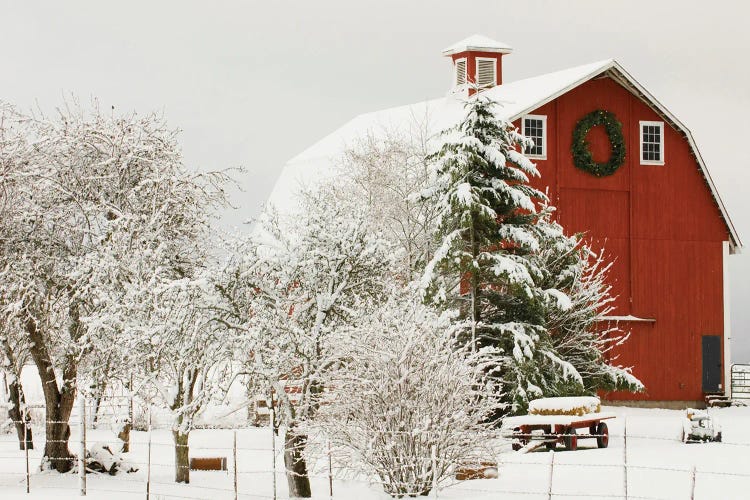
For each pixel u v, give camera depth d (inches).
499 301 1453.0
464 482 1016.9
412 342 944.3
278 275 1024.2
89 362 1113.4
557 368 1448.1
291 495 997.8
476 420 954.7
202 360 1012.5
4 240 1101.1
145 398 1065.5
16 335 1170.6
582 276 1697.8
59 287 1130.0
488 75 2208.4
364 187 1811.0
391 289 1047.6
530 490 970.7
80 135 1142.3
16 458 1322.6
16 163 1111.0
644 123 1991.9
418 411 938.1
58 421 1164.5
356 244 1031.6
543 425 1301.7
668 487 975.6
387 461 945.5
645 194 1982.0
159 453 1368.1
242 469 1218.6
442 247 1418.6
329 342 978.7
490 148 1439.5
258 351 992.9
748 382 2249.0
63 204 1142.3
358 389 943.0
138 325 1031.0
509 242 1583.4
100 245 1108.5
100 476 1138.7
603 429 1337.4
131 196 1151.0
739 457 1156.5
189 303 1003.9
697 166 2007.9
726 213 2010.3
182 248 1171.9
